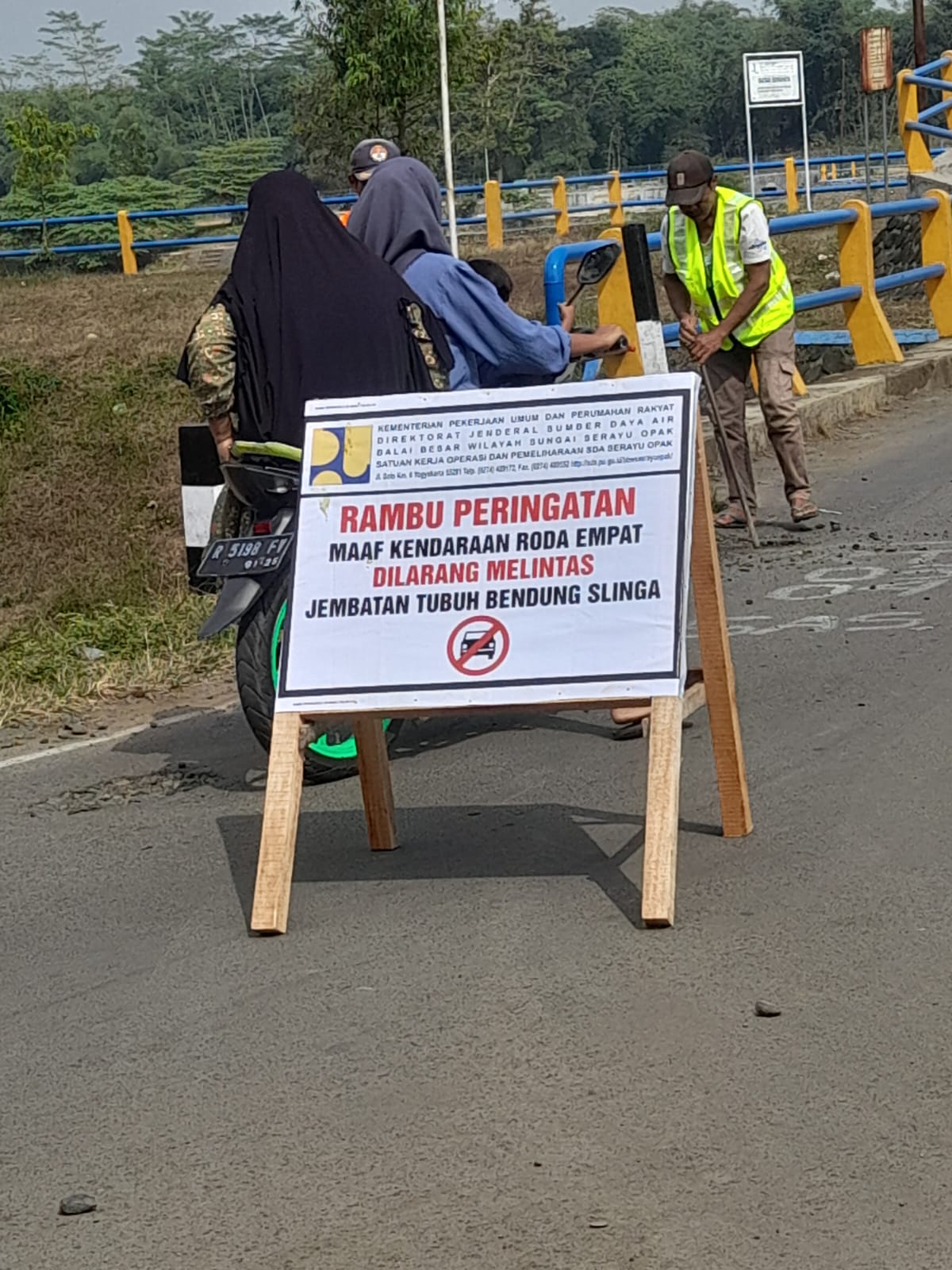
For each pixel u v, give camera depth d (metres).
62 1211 3.34
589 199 51.06
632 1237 3.10
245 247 5.89
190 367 5.86
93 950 4.69
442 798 5.77
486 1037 3.93
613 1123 3.51
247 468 5.81
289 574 4.86
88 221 31.33
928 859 4.82
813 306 13.77
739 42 121.62
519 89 63.34
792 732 6.07
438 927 4.61
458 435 4.70
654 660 4.49
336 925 4.70
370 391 5.79
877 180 35.19
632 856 5.04
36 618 9.42
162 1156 3.53
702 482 4.78
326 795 5.96
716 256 9.24
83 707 7.59
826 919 4.46
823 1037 3.82
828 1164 3.30
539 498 4.62
